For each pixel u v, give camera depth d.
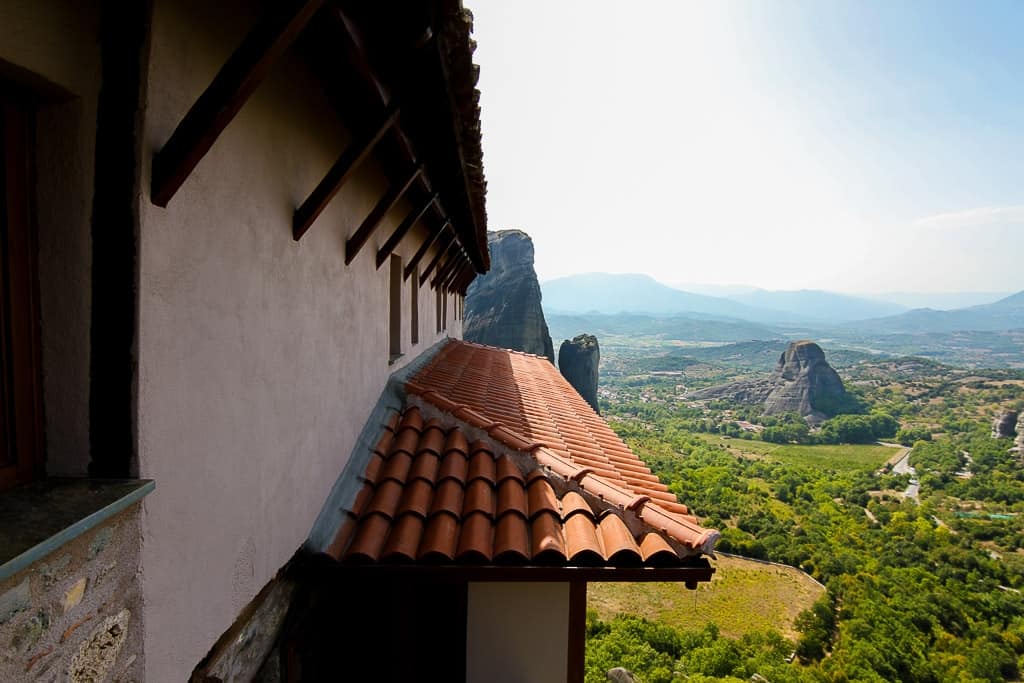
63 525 1.31
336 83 2.77
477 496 3.69
